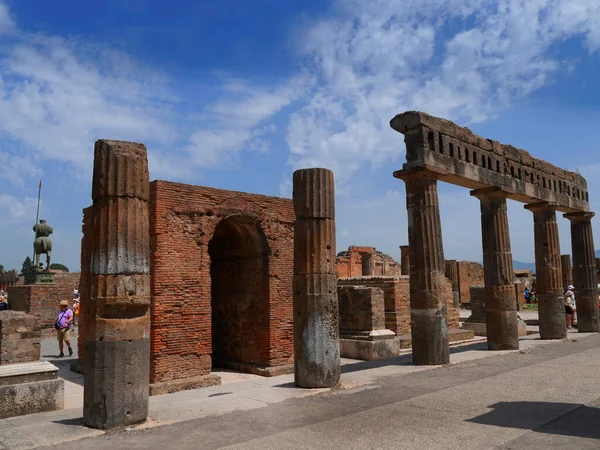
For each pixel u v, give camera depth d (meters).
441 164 15.02
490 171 17.25
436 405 9.47
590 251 23.62
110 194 9.02
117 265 8.86
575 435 7.40
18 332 11.30
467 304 46.31
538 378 11.91
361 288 18.95
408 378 12.30
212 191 14.64
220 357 17.28
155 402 11.09
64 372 17.03
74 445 7.60
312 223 11.72
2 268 50.16
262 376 15.27
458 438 7.42
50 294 28.80
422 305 14.47
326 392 10.91
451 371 13.18
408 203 15.04
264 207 15.83
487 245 17.88
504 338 17.36
